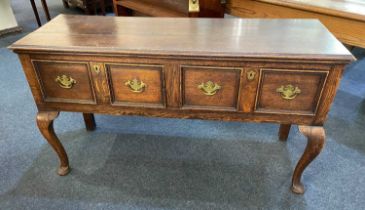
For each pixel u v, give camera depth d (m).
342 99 1.89
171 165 1.39
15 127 1.65
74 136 1.58
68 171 1.34
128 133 1.61
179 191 1.25
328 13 1.22
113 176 1.33
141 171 1.35
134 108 1.05
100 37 1.02
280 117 1.00
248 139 1.55
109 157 1.44
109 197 1.22
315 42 0.95
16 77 2.19
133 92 1.01
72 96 1.05
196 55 0.89
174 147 1.50
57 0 4.26
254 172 1.34
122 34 1.05
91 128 1.61
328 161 1.39
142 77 0.98
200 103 1.01
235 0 1.54
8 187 1.27
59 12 3.70
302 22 1.17
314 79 0.90
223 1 1.58
